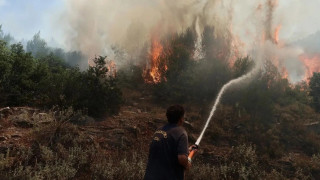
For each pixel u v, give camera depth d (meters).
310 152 9.62
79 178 6.75
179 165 3.24
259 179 7.81
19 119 8.45
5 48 11.53
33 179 6.07
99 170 7.04
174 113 3.47
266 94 11.81
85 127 8.90
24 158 6.80
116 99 10.67
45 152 7.00
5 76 10.10
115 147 8.28
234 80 12.37
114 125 9.32
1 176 6.00
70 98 9.75
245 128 10.17
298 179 8.23
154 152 3.32
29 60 11.34
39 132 7.81
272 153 9.09
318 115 11.82
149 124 9.81
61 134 8.02
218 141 9.55
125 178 7.02
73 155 7.31
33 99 10.18
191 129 9.91
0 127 7.89
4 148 6.97
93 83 10.48
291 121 10.93
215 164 8.48
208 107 11.47
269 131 10.02
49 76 11.19
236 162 8.37
